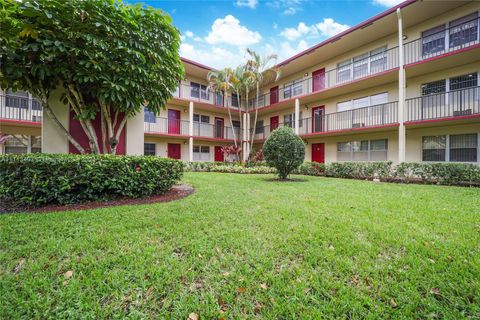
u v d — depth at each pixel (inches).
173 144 661.9
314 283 75.4
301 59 578.2
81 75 192.2
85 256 90.2
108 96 207.2
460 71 374.3
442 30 372.8
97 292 69.8
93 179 174.6
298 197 207.9
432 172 327.9
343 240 107.7
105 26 179.3
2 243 99.5
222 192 232.2
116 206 168.2
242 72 646.5
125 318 60.7
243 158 713.0
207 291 72.2
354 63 519.2
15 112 414.9
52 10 170.1
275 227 125.2
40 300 65.6
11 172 161.8
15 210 155.7
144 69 213.2
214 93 703.1
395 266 85.0
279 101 695.1
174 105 661.3
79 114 226.1
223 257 91.7
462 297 68.0
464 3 362.9
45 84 209.8
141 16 213.6
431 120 367.2
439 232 117.5
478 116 324.5
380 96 482.3
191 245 101.7
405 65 393.1
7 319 60.0
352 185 295.3
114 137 251.6
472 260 87.8
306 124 621.9
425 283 74.5
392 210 161.2
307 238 109.7
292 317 61.6
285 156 357.7
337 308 64.5
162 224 127.9
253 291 72.3
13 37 170.2
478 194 225.8
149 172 201.0
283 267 85.2
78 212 147.1
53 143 236.8
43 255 90.1
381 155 480.4
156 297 68.8
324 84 577.0
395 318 60.9
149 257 90.3
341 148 552.4
